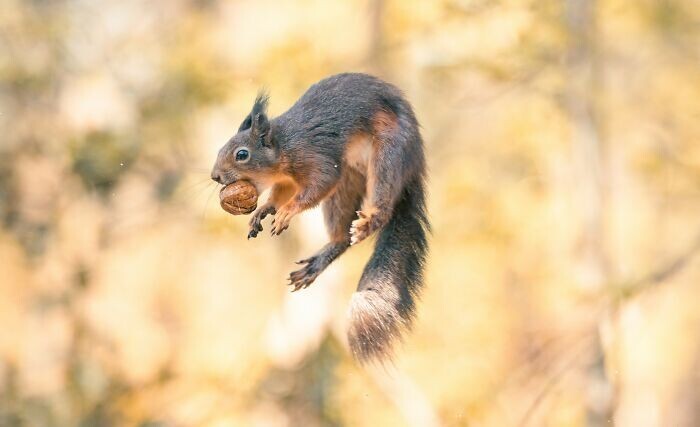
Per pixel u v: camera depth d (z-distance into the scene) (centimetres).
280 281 1925
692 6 1942
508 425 1808
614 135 2161
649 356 2570
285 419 1752
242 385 1759
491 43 1744
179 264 2339
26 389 1856
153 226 1964
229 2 2108
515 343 2228
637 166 1967
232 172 802
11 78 1861
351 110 800
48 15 1911
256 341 1812
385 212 781
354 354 786
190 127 1855
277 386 1766
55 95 1914
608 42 2036
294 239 1912
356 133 801
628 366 2334
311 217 1808
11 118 1880
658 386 2628
